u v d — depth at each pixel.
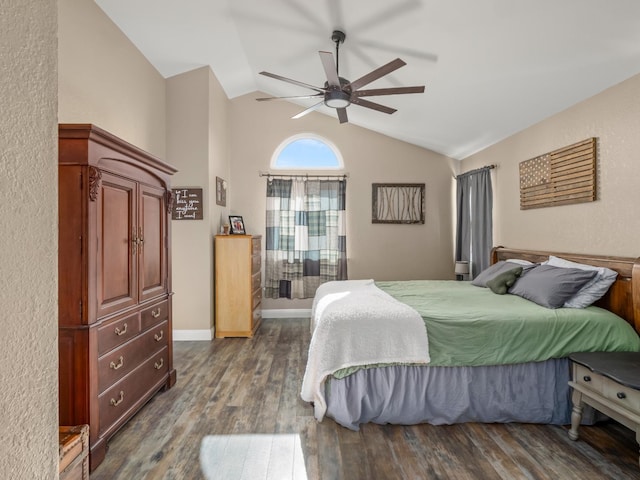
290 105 5.12
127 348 2.18
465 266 4.71
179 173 4.11
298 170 5.11
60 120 2.46
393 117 4.46
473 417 2.28
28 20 0.50
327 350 2.28
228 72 4.34
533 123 3.55
